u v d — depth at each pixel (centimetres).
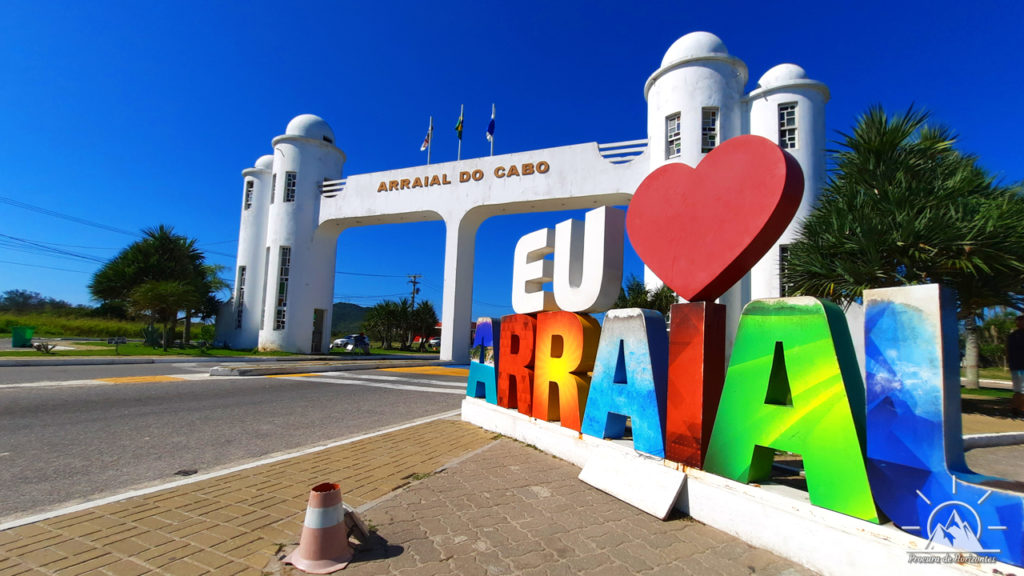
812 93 1639
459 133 2534
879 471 310
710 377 428
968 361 1636
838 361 338
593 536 376
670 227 477
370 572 314
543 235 695
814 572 323
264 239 2839
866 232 901
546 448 614
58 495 451
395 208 2511
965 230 848
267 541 356
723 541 371
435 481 500
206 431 724
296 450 630
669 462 444
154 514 400
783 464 548
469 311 2392
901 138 1002
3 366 1493
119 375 1365
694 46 1766
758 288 1555
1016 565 251
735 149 425
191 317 2936
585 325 592
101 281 2731
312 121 2791
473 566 325
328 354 2697
